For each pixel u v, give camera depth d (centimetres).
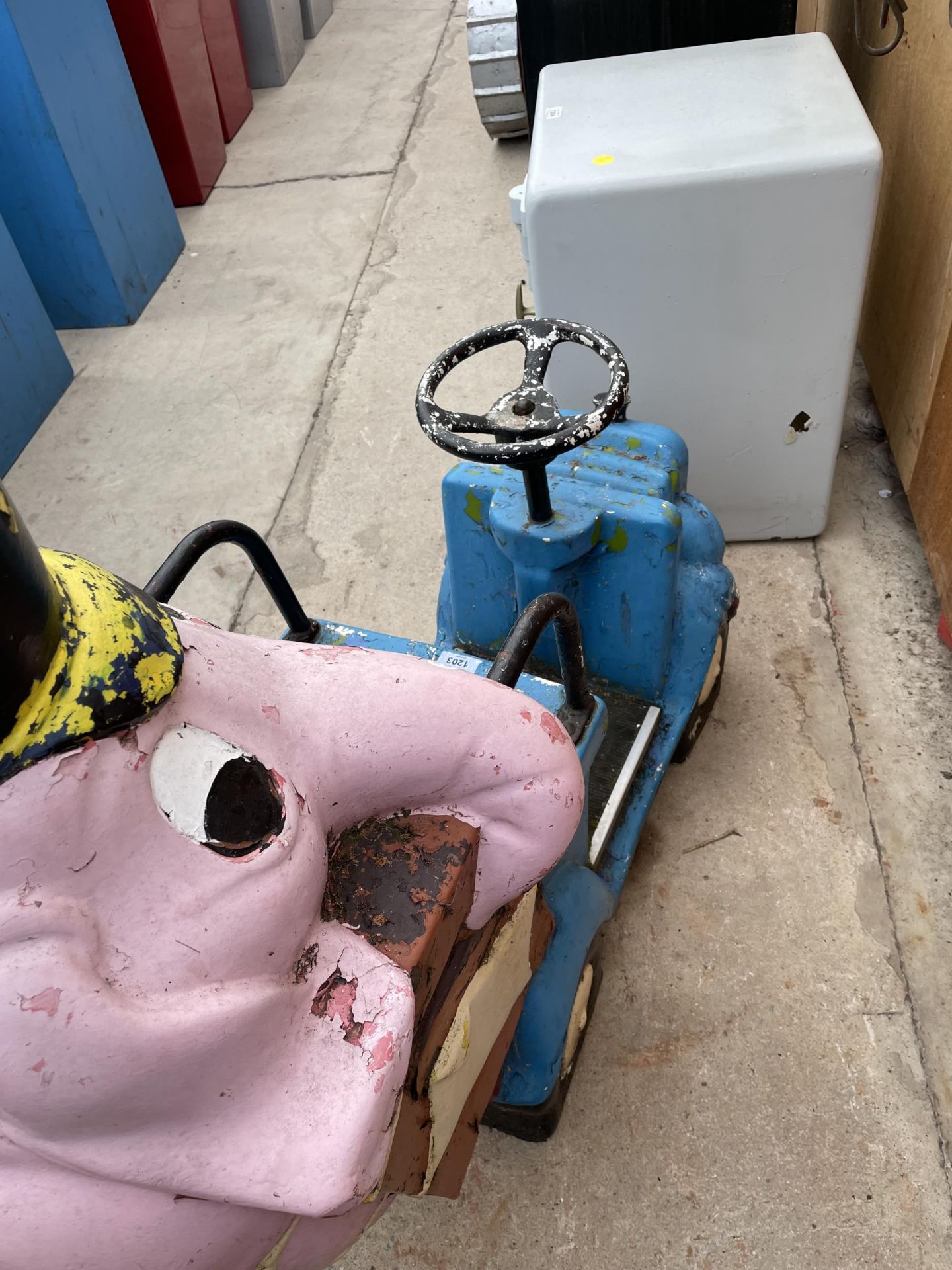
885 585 218
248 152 454
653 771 170
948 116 185
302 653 76
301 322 343
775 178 171
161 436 305
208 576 254
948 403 192
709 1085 151
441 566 246
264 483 281
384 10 576
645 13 246
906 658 203
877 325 243
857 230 176
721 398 205
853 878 172
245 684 68
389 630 232
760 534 230
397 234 378
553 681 172
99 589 58
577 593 161
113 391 326
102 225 336
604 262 185
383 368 314
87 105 324
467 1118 109
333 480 278
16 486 294
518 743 83
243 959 63
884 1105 145
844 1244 134
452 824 86
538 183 179
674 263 184
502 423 117
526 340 127
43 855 53
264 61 499
